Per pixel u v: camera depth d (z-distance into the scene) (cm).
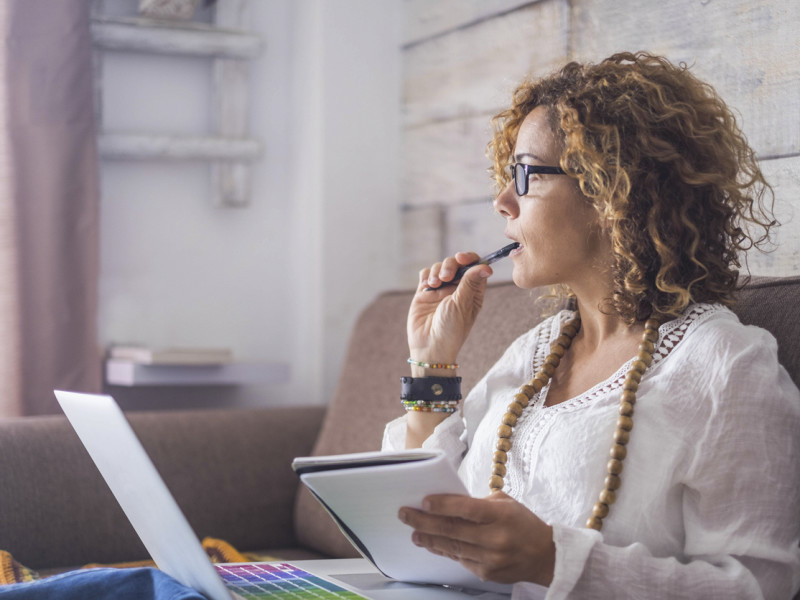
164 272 238
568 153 108
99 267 212
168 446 183
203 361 209
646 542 97
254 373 216
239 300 246
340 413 188
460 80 221
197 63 241
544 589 95
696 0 157
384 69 243
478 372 155
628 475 98
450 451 123
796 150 139
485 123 212
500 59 208
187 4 224
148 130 236
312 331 241
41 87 206
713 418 96
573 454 102
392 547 97
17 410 202
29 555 164
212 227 243
